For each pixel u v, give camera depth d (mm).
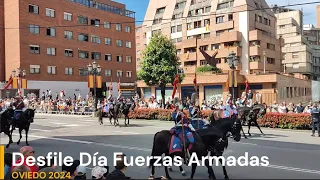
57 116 33125
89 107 35062
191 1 64250
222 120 9289
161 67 36594
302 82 57594
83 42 54500
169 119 26859
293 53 86812
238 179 5191
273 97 41156
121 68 61156
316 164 10297
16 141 16047
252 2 57500
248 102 21906
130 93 53031
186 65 61500
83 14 54812
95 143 15039
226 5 58531
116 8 61344
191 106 12336
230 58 23531
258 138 16625
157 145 8445
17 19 45562
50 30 49625
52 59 49656
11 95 44562
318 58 96938
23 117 14711
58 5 50844
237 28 56250
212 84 43344
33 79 46906
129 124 24578
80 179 6559
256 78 42156
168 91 47938
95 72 31984
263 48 55875
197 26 62594
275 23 65188
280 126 21281
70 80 52094
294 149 13203
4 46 47562
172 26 66625
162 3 70500
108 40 59031
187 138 8258
